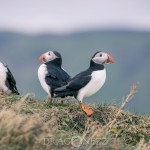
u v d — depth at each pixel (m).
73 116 14.66
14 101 14.89
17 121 11.16
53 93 16.30
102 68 15.97
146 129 14.76
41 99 15.97
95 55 16.00
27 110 14.14
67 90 15.59
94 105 15.64
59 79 16.38
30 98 15.60
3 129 11.05
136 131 14.48
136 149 12.77
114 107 15.40
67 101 16.03
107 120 14.86
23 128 11.05
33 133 11.20
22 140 10.95
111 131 14.15
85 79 15.60
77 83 15.52
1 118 11.41
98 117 14.95
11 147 10.83
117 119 14.90
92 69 15.88
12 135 10.95
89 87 15.69
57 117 14.33
